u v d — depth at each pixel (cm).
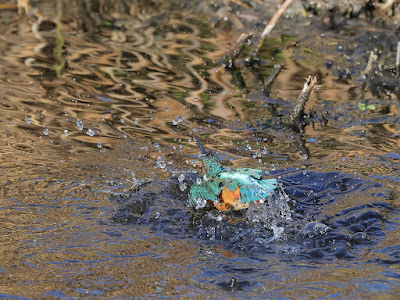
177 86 1152
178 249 644
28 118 1001
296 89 1151
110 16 1519
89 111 1040
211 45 1342
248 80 1187
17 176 806
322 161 876
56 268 600
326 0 1474
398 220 696
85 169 841
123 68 1221
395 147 920
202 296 554
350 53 1305
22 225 683
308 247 646
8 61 1225
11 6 1538
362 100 1106
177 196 774
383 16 1464
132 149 915
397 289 561
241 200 706
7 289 561
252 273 595
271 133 986
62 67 1211
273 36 1396
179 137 963
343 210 724
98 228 684
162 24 1467
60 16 1498
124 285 572
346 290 562
